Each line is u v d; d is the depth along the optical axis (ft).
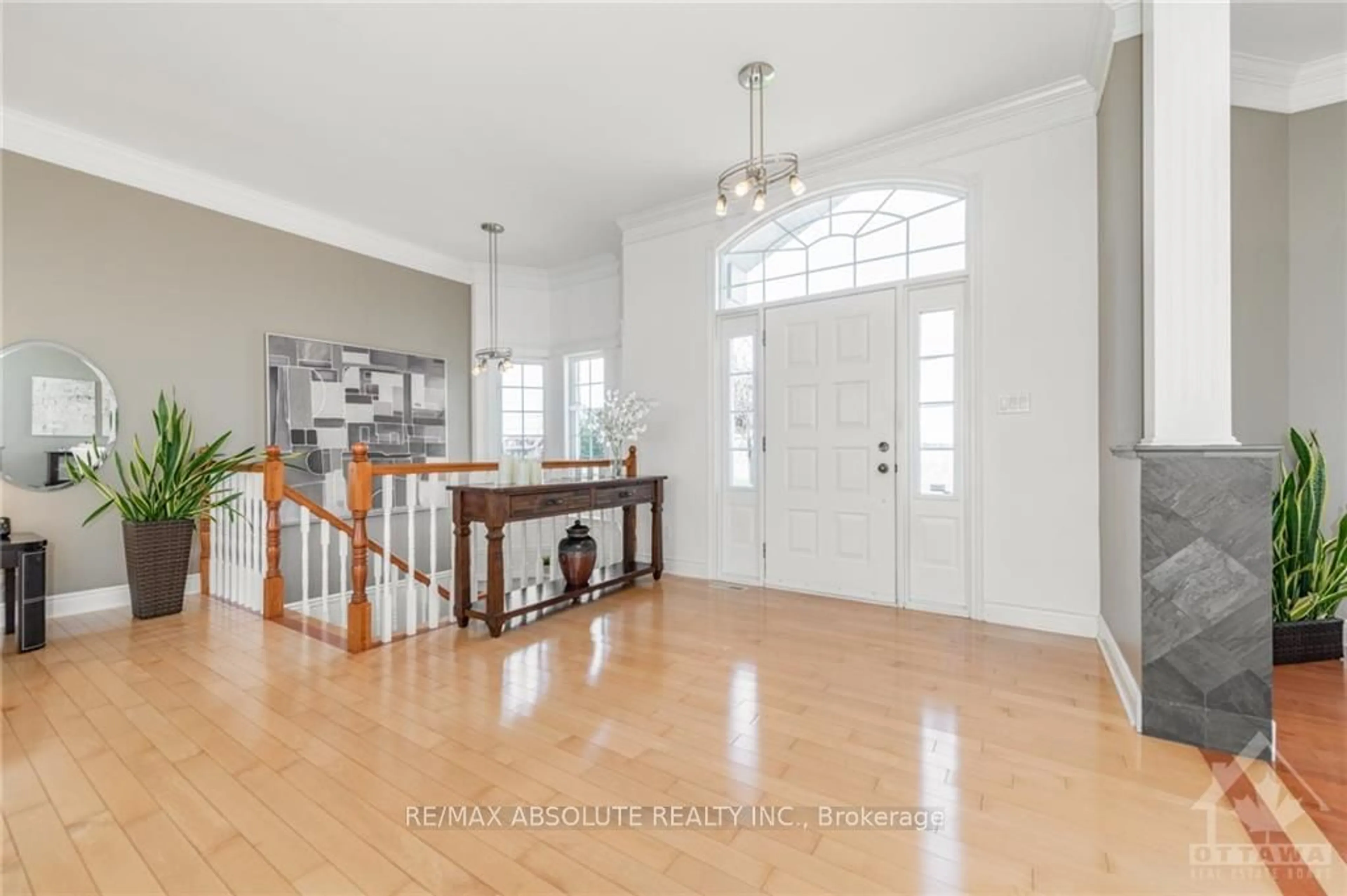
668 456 15.72
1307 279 10.17
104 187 12.10
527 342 20.65
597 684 8.46
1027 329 10.85
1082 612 10.37
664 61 9.60
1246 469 6.47
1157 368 7.08
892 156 12.26
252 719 7.36
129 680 8.57
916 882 4.66
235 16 8.41
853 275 13.24
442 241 17.79
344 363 16.25
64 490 11.63
